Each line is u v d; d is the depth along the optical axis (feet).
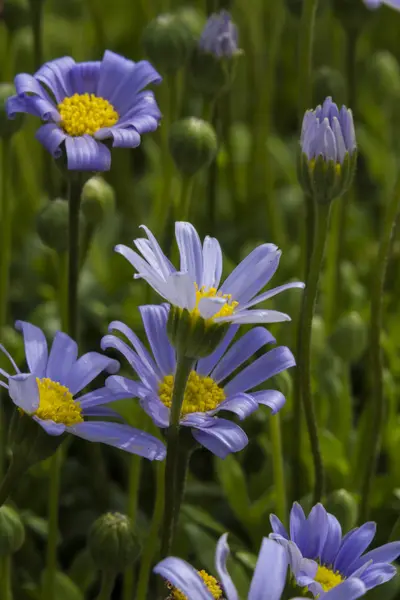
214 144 1.70
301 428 1.80
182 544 1.74
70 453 1.95
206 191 2.22
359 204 2.43
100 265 2.12
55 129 1.58
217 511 1.88
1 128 1.76
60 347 1.53
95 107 1.60
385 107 2.16
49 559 1.69
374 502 1.81
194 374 1.51
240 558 1.69
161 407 1.49
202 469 1.95
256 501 1.79
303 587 1.43
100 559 1.51
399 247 2.12
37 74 1.62
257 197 2.28
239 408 1.47
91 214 1.77
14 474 1.49
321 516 1.45
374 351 1.68
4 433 1.85
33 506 1.86
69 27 2.42
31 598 1.77
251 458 1.91
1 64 2.19
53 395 1.50
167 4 2.33
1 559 1.60
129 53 2.52
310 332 1.58
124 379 1.48
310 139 1.54
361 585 1.36
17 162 2.17
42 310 1.97
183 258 1.48
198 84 1.79
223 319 1.42
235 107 2.56
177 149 1.69
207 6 1.97
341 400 1.84
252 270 1.49
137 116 1.62
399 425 1.84
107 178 2.21
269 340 1.52
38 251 2.11
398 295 2.07
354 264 2.18
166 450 1.47
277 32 2.18
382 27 2.72
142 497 1.91
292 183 2.26
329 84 1.94
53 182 2.04
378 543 1.80
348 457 1.87
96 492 1.85
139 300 2.00
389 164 2.18
